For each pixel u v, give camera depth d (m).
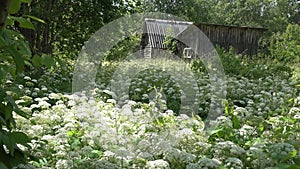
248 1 48.12
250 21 48.00
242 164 2.88
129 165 2.97
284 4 48.03
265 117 5.26
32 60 1.75
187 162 2.96
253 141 3.57
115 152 2.97
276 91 7.19
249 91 7.18
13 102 1.63
